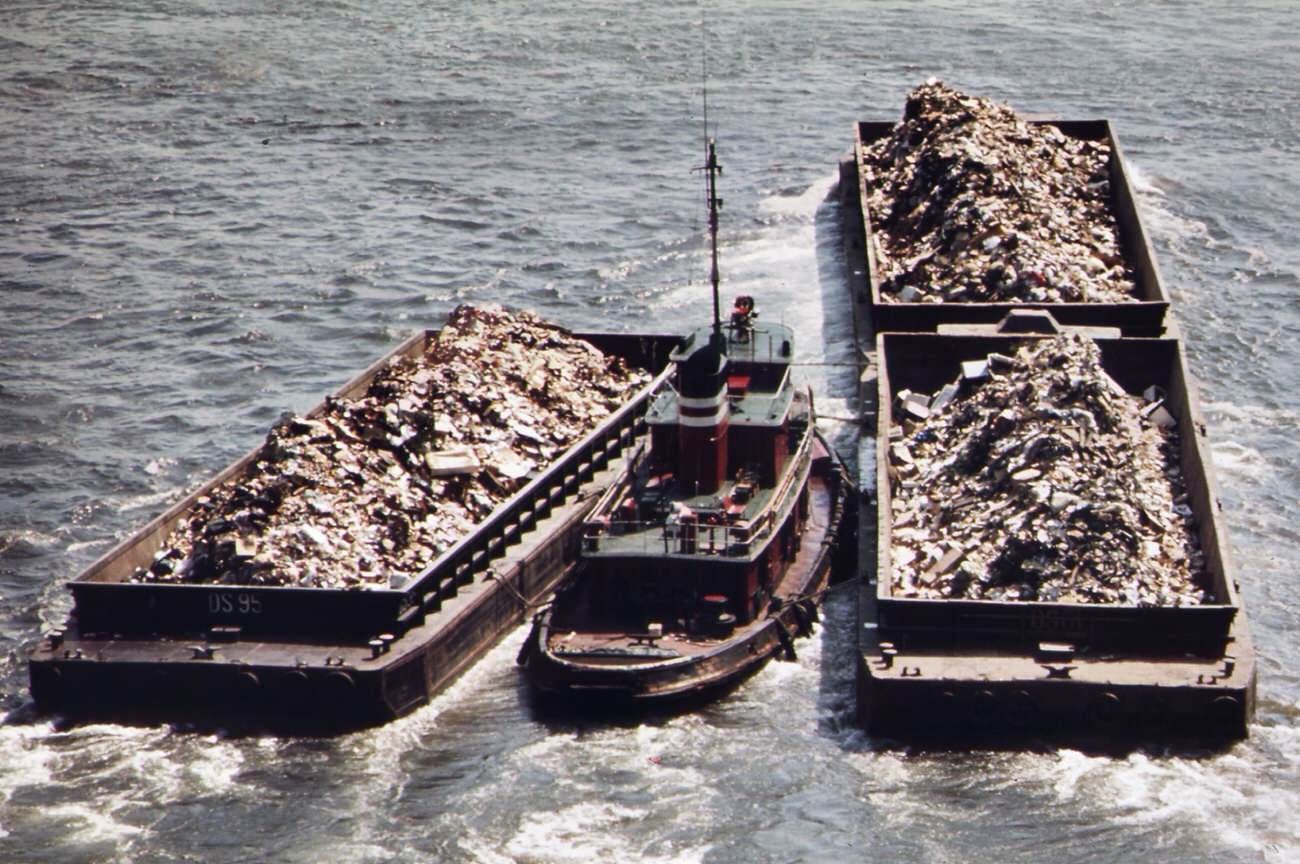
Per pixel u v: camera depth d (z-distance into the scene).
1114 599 163.62
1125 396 198.38
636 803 149.75
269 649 161.50
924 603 159.38
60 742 158.00
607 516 173.62
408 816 148.50
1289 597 179.12
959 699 155.62
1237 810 147.12
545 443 194.00
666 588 167.75
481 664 170.88
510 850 144.00
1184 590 168.00
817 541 183.88
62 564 189.75
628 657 162.25
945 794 150.38
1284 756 153.75
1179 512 183.62
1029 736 156.50
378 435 183.62
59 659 160.25
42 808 149.50
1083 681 154.88
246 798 150.88
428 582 165.88
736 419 177.62
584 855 143.38
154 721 160.75
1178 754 154.00
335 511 172.38
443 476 182.25
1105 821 146.25
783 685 165.62
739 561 165.62
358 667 158.38
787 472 181.00
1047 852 142.88
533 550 180.38
